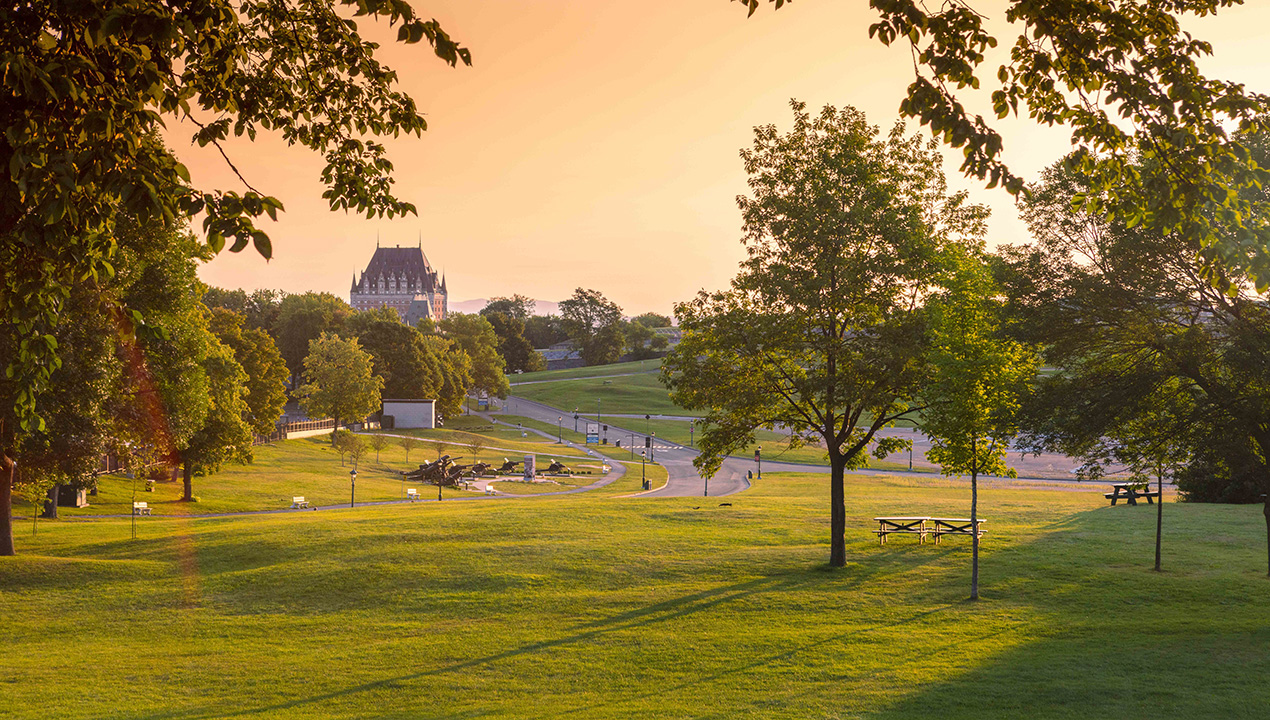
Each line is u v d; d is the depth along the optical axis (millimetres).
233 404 60000
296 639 22891
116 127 6332
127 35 6129
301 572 30547
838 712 15172
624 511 45688
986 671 17781
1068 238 26234
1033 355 27000
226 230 6066
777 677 18062
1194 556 33000
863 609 25031
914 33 7680
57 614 25797
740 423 32219
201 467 59312
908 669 18281
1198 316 24125
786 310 30797
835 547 31750
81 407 29062
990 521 43062
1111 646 19719
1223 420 23531
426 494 73562
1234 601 25328
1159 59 8250
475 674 18922
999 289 26625
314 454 93000
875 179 29453
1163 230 8867
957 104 7652
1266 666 17203
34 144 5957
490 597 27531
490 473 91000
